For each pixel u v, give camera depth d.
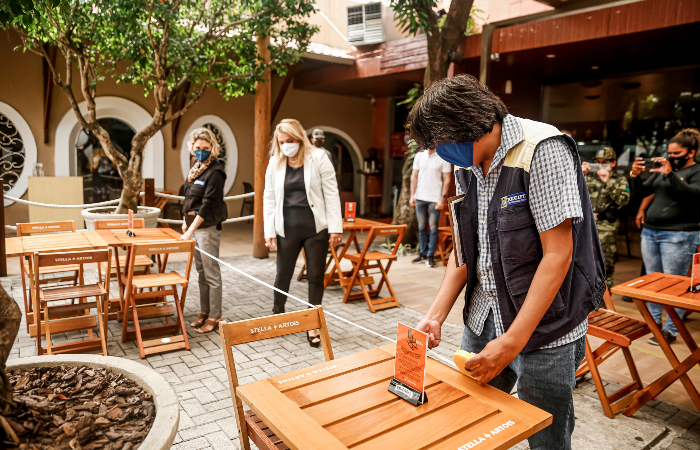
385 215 14.24
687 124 8.23
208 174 4.37
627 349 3.43
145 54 6.89
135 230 4.89
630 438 2.89
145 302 5.09
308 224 4.25
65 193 9.03
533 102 9.83
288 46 8.43
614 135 9.19
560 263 1.60
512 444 1.38
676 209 4.67
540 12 7.21
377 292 5.84
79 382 1.97
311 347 4.18
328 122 13.78
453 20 8.02
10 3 2.84
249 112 12.59
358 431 1.40
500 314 1.82
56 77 6.95
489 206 1.78
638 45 7.07
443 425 1.44
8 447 1.54
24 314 4.83
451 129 1.60
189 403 3.13
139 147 7.39
